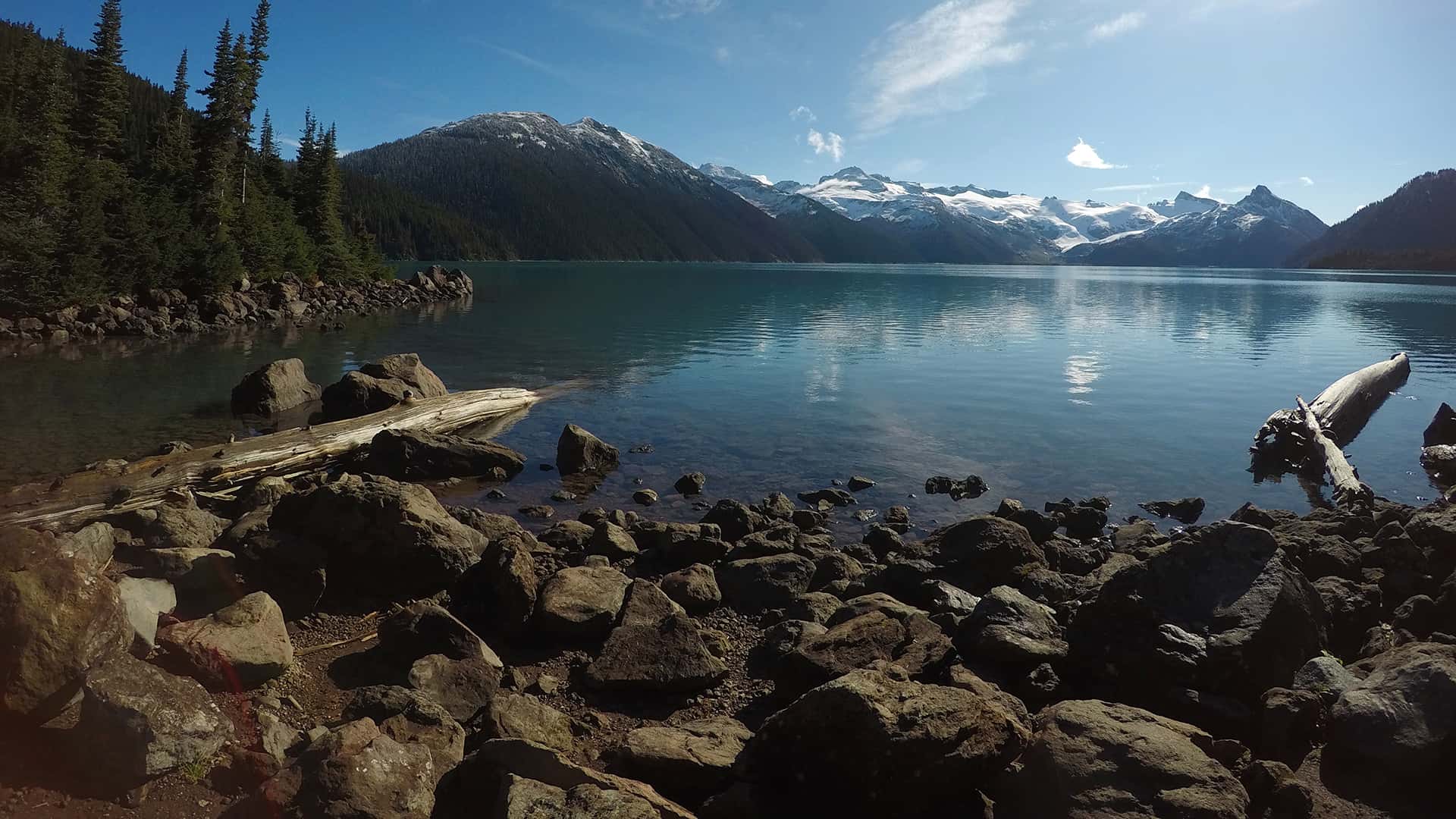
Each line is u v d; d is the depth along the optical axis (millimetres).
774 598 10578
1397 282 156250
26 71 66125
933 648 8039
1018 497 15961
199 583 9391
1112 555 11922
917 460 18562
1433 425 21641
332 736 5680
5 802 5168
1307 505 15859
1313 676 7094
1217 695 6988
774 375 30234
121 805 5410
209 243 53531
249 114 71188
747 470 17609
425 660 7852
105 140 64312
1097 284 145000
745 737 6906
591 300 76125
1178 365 34469
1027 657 7902
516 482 16641
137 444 17984
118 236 47031
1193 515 15062
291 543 10125
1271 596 7379
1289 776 5867
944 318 60531
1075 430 21594
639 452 18938
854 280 151000
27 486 13070
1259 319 61562
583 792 5266
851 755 5688
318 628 9266
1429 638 8547
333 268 73688
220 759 5988
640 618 9070
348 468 16906
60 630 5793
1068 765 5621
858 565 11812
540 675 8453
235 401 22438
